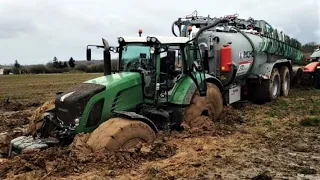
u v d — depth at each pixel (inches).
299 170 282.4
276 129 414.6
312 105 550.6
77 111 319.0
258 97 583.2
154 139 325.4
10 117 543.2
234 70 507.5
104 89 334.3
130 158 293.3
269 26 620.1
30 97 814.5
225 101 514.9
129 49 388.2
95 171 273.9
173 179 262.1
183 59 394.9
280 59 654.5
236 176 270.2
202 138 368.2
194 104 393.7
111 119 319.9
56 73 2133.4
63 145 325.1
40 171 273.1
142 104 371.9
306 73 747.4
